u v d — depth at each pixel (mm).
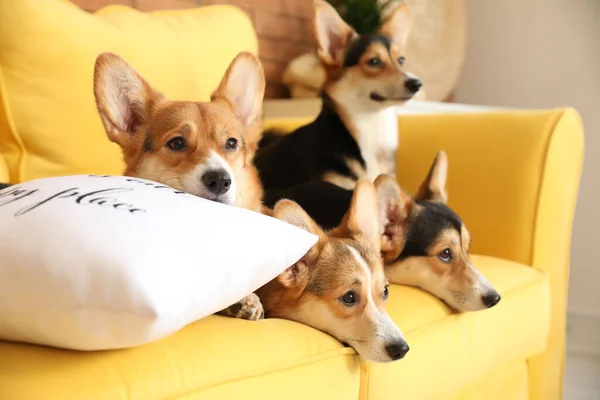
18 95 1279
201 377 746
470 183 1737
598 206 2895
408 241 1277
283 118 2201
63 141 1313
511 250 1639
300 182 1718
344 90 1775
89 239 642
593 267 2908
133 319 625
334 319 990
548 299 1514
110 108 1045
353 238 1105
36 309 637
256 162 1760
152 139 1049
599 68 2918
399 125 2043
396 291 1229
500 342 1318
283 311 1027
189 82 1511
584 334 2816
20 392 628
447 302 1246
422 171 1894
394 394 1032
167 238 688
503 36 3219
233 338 842
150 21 1521
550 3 3039
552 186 1645
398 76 1740
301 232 885
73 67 1318
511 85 3225
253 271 776
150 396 689
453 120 1910
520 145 1673
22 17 1267
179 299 652
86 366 681
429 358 1107
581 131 1745
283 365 848
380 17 2385
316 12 1805
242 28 1742
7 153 1309
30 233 654
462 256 1269
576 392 2209
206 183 990
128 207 715
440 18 3057
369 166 1798
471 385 1275
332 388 913
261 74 1177
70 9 1355
